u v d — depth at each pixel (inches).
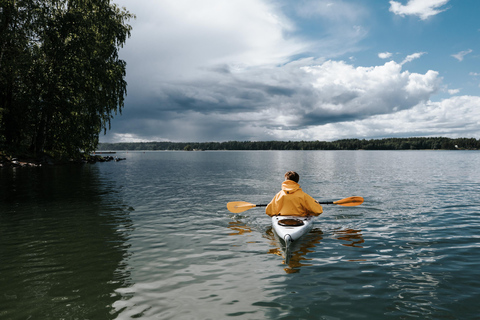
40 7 933.2
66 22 965.2
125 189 514.9
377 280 149.6
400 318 115.2
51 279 153.7
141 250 198.8
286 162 1717.5
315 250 196.4
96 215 307.0
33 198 415.8
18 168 994.1
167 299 132.0
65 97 1006.4
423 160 1882.4
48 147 1238.3
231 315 118.3
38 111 984.9
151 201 393.1
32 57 896.9
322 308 123.4
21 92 996.6
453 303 125.8
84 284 147.7
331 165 1343.5
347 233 235.3
